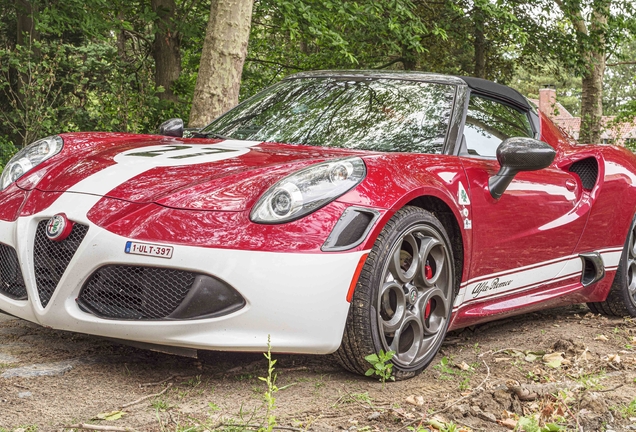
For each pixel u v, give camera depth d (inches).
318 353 93.7
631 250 165.0
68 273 92.7
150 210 92.1
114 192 96.6
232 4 263.6
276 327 89.7
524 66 744.3
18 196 105.2
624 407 95.1
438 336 110.1
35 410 80.8
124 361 103.3
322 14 397.4
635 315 166.1
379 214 96.1
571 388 99.4
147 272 90.8
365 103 132.2
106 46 536.4
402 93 133.0
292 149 115.8
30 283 97.0
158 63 485.7
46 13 386.3
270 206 91.9
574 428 85.7
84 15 400.5
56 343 111.5
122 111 398.0
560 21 636.7
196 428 76.3
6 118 406.9
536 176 135.0
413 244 103.7
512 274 129.3
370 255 96.3
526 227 129.7
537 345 129.7
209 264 88.0
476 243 116.3
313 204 93.1
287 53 586.9
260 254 88.7
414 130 123.7
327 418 83.7
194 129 142.7
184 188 95.5
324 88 140.5
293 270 89.1
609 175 155.7
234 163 104.3
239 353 110.0
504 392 95.9
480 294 122.0
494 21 613.9
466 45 641.6
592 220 149.8
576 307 179.0
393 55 633.0
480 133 129.8
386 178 100.4
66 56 462.6
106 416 79.9
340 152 112.4
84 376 95.3
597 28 633.6
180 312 89.1
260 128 132.4
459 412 87.4
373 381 101.0
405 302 103.0
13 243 99.3
